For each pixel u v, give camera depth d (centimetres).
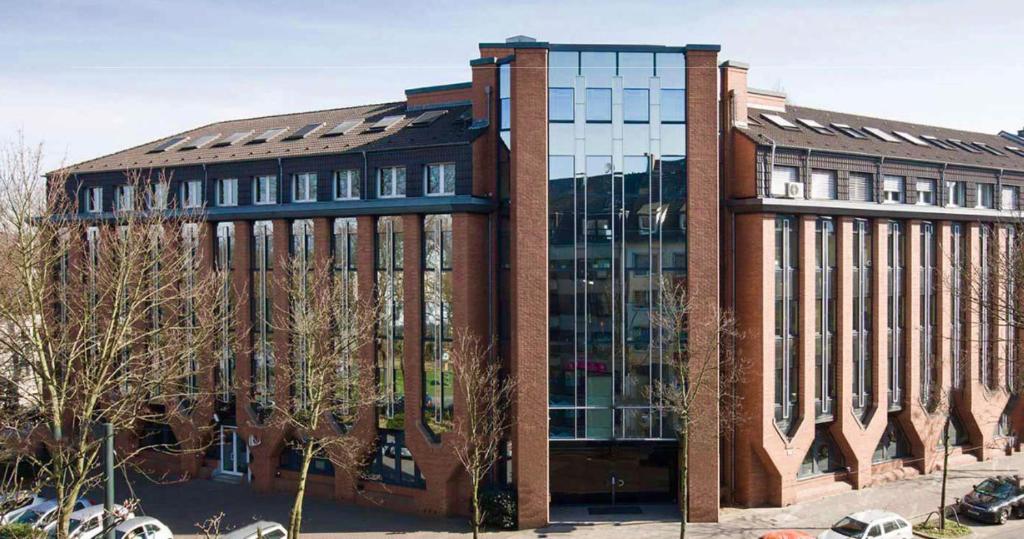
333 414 3039
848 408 3134
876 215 3189
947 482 3259
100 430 3228
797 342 3016
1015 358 3616
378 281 3023
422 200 2872
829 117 3744
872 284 3241
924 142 3791
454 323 2850
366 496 3014
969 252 3553
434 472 2861
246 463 3381
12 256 2106
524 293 2744
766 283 2902
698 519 2752
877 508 2920
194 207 3278
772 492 2948
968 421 3584
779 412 2969
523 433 2730
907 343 3353
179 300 2919
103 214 3478
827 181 3105
